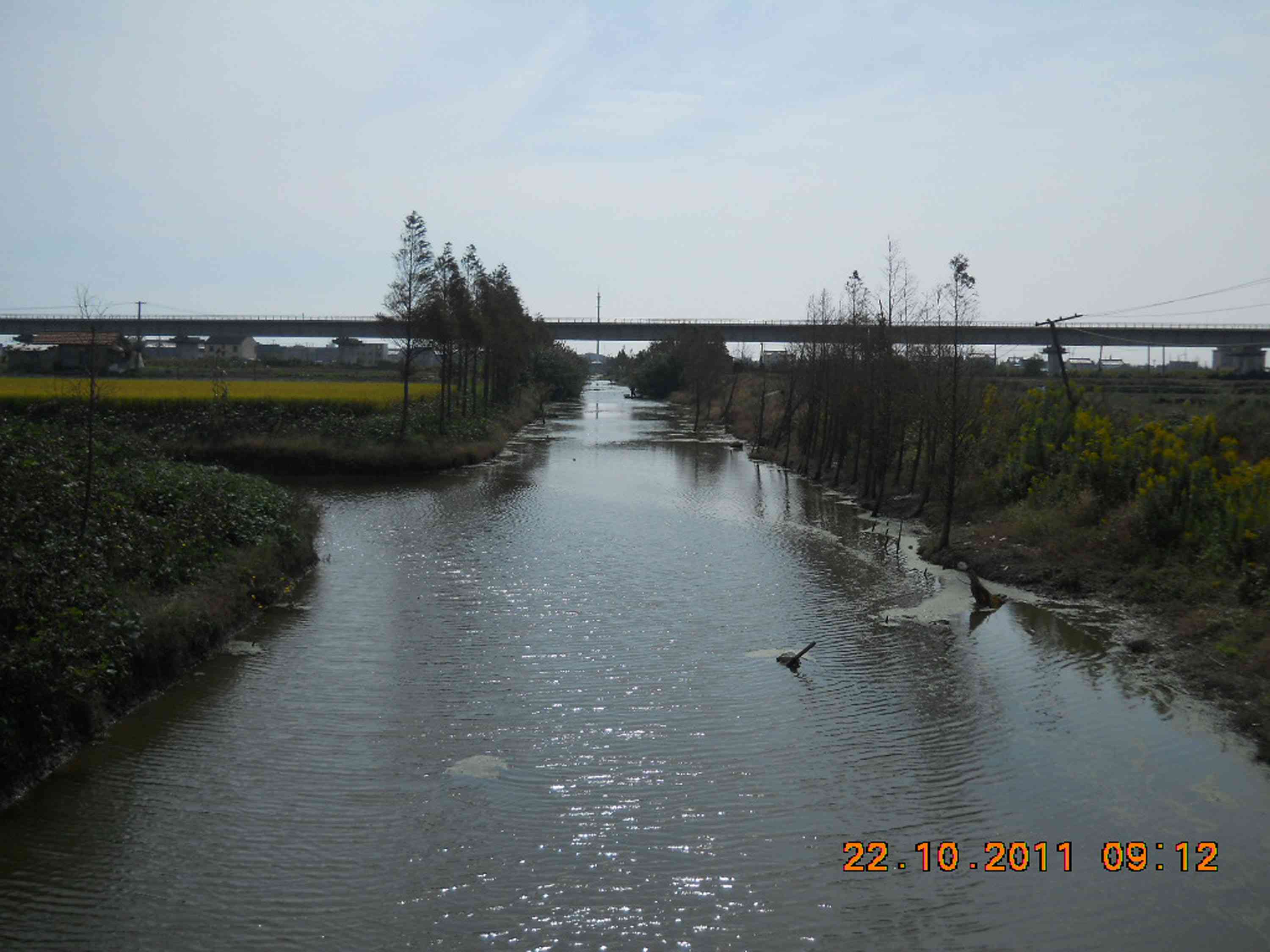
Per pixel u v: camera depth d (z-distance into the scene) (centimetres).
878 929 977
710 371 8038
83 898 1003
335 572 2419
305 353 18238
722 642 1888
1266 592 1836
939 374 3136
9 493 1811
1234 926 988
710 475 4597
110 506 1966
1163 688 1642
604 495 3834
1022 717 1521
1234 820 1200
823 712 1536
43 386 4859
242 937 945
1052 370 7969
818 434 4950
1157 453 2662
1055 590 2259
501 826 1162
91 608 1495
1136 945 955
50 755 1279
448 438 4875
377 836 1136
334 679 1645
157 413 4503
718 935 960
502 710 1521
